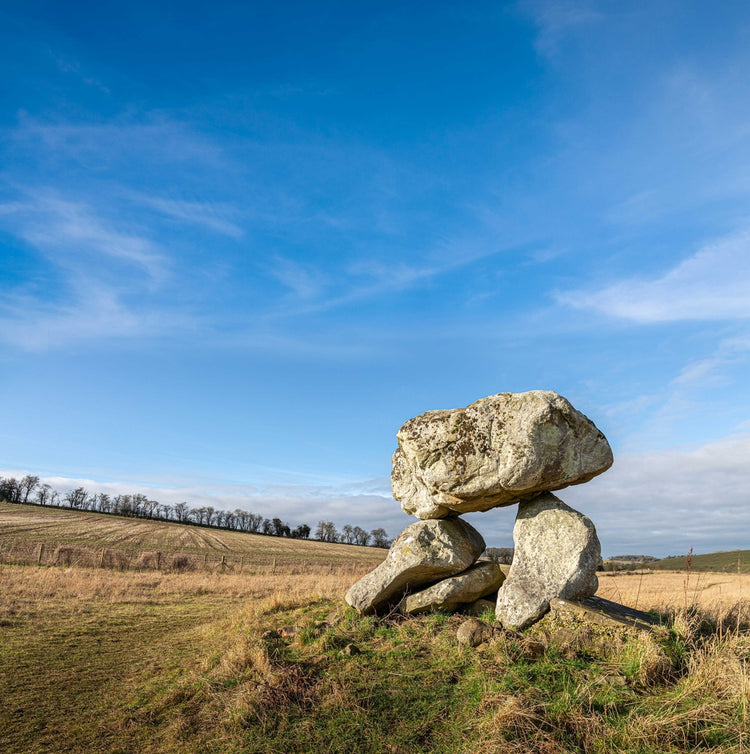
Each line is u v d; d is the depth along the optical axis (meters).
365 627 9.20
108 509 107.75
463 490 9.89
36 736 6.49
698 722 5.48
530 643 7.32
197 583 23.00
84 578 21.80
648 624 7.75
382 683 6.87
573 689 6.17
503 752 5.16
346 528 121.12
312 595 14.37
